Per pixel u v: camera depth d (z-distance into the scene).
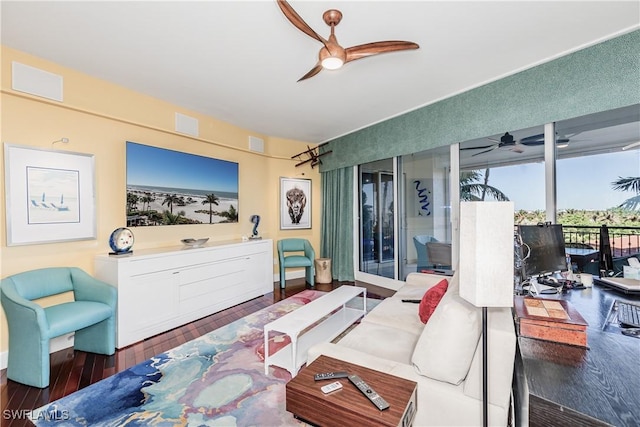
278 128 4.61
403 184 4.21
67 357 2.41
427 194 3.86
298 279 5.25
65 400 1.84
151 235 3.32
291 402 1.20
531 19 2.05
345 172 5.05
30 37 2.21
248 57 2.52
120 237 2.84
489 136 3.07
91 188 2.80
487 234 1.02
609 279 2.01
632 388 0.90
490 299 1.02
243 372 2.14
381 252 4.65
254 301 3.92
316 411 1.14
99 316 2.33
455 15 2.00
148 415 1.70
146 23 2.06
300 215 5.38
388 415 1.01
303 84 3.05
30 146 2.43
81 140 2.76
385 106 3.69
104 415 1.70
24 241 2.38
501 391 1.09
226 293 3.61
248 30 2.15
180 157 3.59
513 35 2.24
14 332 2.04
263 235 4.93
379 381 1.22
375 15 2.00
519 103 2.75
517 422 1.16
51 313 2.19
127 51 2.41
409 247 4.18
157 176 3.34
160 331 2.86
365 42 2.33
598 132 2.47
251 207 4.73
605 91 2.26
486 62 2.64
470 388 1.14
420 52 2.47
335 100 3.49
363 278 4.94
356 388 1.17
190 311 3.16
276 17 2.01
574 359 1.08
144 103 3.27
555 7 1.93
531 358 1.10
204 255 3.34
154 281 2.83
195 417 1.67
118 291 2.56
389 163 4.39
